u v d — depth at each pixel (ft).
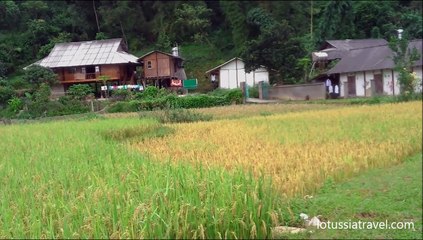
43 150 32.22
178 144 37.19
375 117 50.14
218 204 15.89
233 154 29.32
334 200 21.21
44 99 73.82
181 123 59.72
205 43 164.45
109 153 28.96
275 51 113.70
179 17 163.43
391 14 161.48
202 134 44.24
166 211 15.07
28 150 32.91
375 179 24.56
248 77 120.37
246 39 162.81
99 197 16.35
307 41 150.30
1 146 36.01
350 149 30.76
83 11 160.56
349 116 52.60
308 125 46.42
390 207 20.31
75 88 79.97
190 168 19.95
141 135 46.78
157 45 155.12
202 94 91.81
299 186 22.16
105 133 44.98
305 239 17.06
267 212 16.79
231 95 91.25
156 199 15.35
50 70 83.15
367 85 101.76
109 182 18.61
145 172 20.43
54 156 28.58
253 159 27.04
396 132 38.24
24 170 24.12
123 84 88.07
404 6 178.91
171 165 21.36
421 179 24.26
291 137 38.11
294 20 167.53
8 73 83.25
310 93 103.55
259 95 105.81
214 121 58.39
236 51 159.63
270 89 105.40
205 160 26.96
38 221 14.24
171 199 15.85
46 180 21.03
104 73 88.84
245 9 168.35
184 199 15.72
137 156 27.32
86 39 147.33
